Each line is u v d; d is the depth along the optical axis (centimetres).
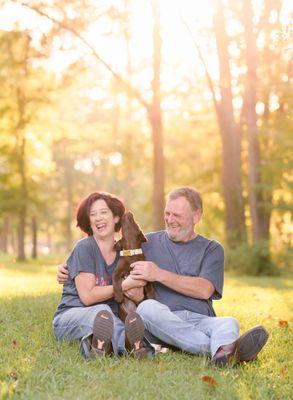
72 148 2889
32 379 394
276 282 1501
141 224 3481
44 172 3102
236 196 1970
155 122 2020
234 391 377
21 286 1093
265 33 1856
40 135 2870
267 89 1856
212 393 382
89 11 1900
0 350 475
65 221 5159
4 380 390
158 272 487
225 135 1964
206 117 2570
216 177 2805
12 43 2134
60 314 511
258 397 371
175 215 499
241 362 450
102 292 495
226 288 1150
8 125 2825
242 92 2136
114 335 469
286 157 2052
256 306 844
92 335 466
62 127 2869
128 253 497
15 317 642
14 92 2684
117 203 517
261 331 436
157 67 2002
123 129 2775
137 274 484
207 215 2894
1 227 5428
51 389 376
